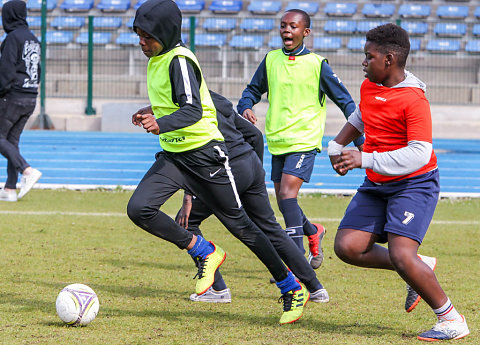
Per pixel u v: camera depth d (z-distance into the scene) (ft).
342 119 103.55
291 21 29.89
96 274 28.30
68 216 44.09
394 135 19.67
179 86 19.92
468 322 21.70
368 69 19.66
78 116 102.12
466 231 41.16
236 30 124.47
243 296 25.39
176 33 20.25
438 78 117.08
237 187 21.53
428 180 19.97
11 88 48.62
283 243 22.86
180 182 21.16
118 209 47.83
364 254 20.71
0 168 68.33
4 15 48.88
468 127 102.22
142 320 21.40
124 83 112.16
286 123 29.73
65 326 20.26
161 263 31.09
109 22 124.16
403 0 132.36
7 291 24.80
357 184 63.21
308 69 29.73
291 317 21.36
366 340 19.48
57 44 121.29
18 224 40.42
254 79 31.14
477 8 130.31
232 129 21.94
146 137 92.79
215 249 22.15
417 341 19.48
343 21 122.52
